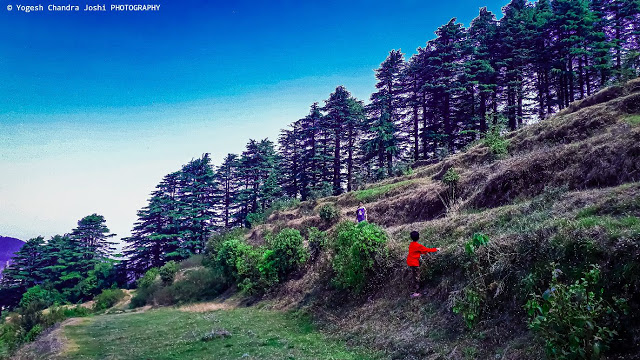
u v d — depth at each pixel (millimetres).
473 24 40844
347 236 12922
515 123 36812
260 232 35000
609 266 5734
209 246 36688
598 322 5203
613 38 35719
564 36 34531
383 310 10422
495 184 13805
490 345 6711
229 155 68375
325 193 38688
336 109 46531
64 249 69312
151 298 33500
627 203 7293
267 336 11523
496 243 8234
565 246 6645
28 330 27156
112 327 16906
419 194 19469
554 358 4887
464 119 38844
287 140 60594
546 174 12297
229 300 23250
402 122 43781
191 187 68062
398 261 11578
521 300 6910
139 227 64812
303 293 16484
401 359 7660
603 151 10906
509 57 37125
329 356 8641
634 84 17297
